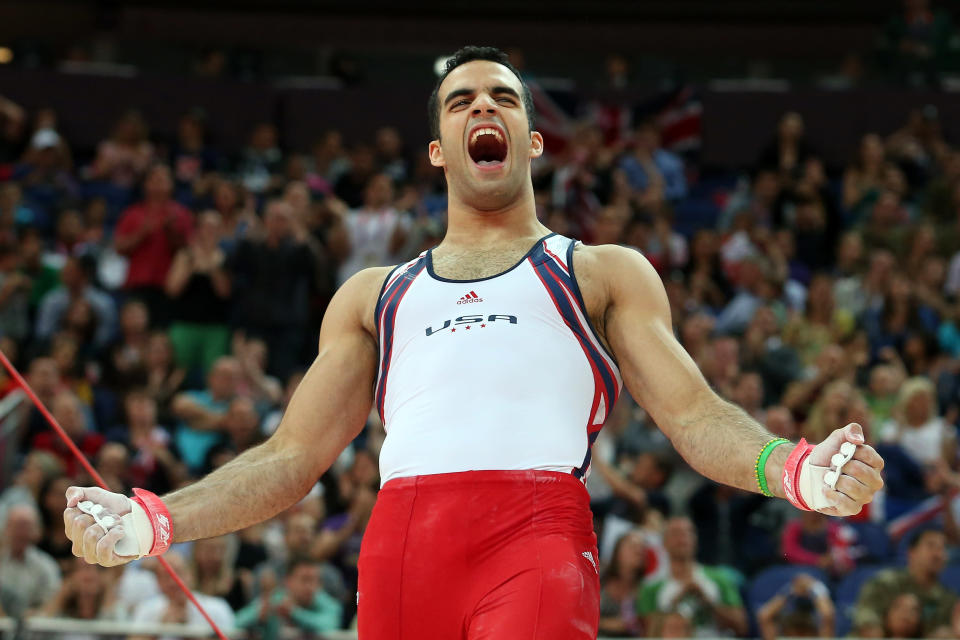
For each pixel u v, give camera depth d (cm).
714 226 2350
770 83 3250
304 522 1266
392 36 3139
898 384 1702
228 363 1636
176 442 1559
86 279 1864
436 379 491
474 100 536
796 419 1656
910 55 2703
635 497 1437
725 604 1290
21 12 2997
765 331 1786
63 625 1054
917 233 2092
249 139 2572
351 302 537
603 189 2164
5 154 2411
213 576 1289
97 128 2553
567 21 3147
